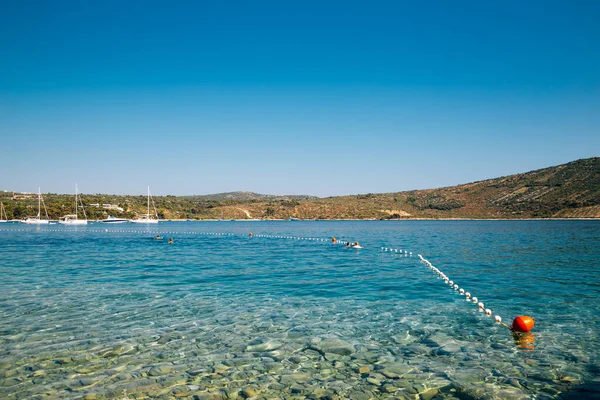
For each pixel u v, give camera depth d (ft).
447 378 32.71
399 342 40.73
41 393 30.17
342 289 66.59
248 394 30.25
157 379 32.50
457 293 63.26
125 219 528.22
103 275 81.51
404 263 101.19
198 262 104.06
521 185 647.15
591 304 55.21
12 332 43.47
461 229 305.94
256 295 61.98
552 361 35.81
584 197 522.47
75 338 41.70
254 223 551.59
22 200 571.28
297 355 37.47
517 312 51.34
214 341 41.01
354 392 30.53
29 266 95.66
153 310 52.75
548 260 104.17
